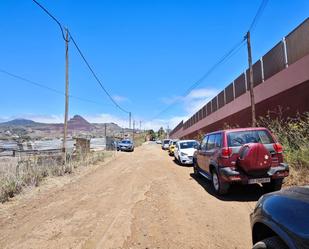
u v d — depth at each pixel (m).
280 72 15.77
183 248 4.98
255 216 3.42
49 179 13.14
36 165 14.00
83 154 22.02
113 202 8.45
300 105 13.84
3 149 25.66
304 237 2.49
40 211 7.77
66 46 18.84
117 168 17.59
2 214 7.63
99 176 14.29
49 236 5.81
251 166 7.71
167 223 6.32
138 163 20.39
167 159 23.77
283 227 2.77
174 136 84.44
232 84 25.12
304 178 9.18
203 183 11.15
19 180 11.08
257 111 18.78
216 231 5.71
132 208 7.66
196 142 19.39
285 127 14.20
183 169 16.08
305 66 13.39
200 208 7.42
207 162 9.95
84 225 6.40
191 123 49.25
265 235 3.36
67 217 7.08
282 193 3.29
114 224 6.38
